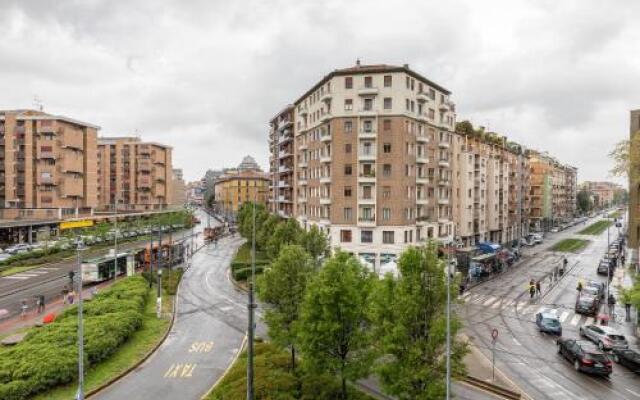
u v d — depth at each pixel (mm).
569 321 37469
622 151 30547
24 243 81375
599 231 132250
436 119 66062
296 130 81062
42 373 20938
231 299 43219
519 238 93750
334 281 20016
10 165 92375
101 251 71875
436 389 16703
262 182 186125
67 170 93938
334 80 59938
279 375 21969
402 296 17891
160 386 22781
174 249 68438
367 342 19609
